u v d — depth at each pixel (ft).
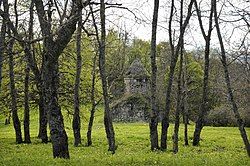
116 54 139.23
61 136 66.28
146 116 247.50
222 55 80.74
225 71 80.53
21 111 161.07
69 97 135.44
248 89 181.98
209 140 130.93
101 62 84.84
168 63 200.44
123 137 140.15
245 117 205.67
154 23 90.43
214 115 233.35
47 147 105.40
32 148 103.19
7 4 70.90
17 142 124.06
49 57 65.26
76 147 107.45
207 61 113.60
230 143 122.62
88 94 139.23
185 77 127.75
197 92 218.18
